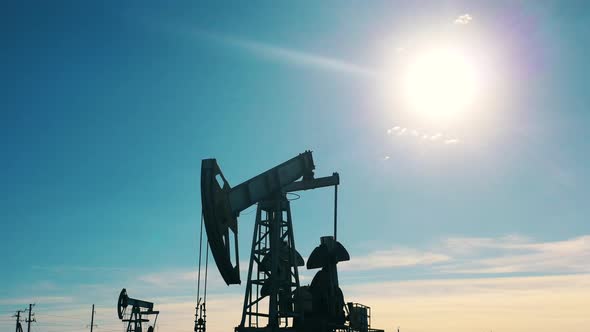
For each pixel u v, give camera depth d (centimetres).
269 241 4109
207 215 3300
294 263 4119
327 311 4059
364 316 4578
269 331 3891
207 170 3322
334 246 4197
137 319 4812
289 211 4194
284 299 4094
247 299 3972
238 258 3775
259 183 3994
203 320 3547
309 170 4478
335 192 4359
